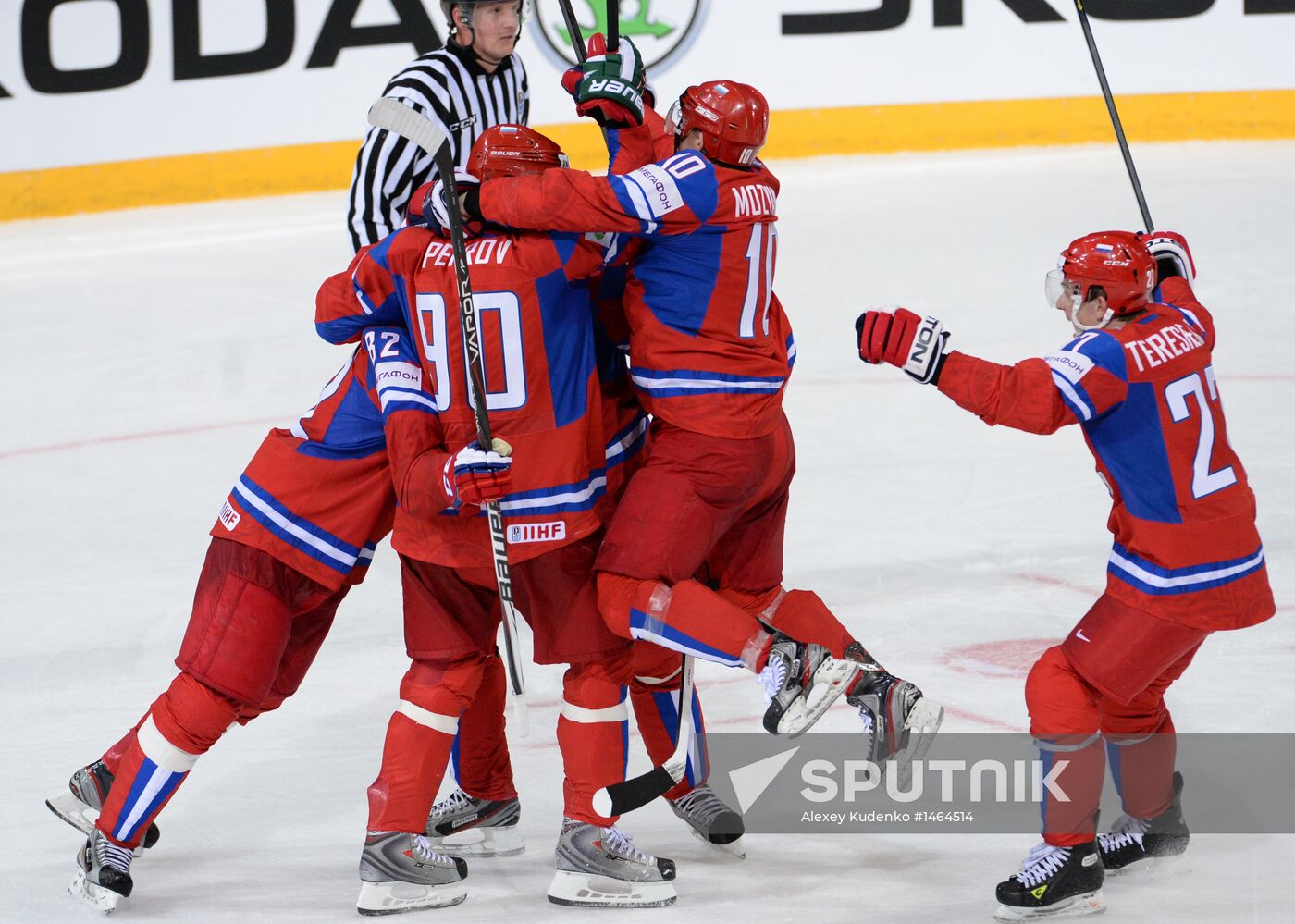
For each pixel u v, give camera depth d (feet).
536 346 39.27
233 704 41.11
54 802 43.11
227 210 138.62
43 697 56.49
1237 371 88.74
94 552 72.23
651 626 38.91
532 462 39.65
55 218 138.72
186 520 76.23
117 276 122.42
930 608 60.85
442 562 39.83
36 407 94.58
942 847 43.50
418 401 39.86
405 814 39.88
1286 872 40.45
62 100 137.28
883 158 143.13
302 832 45.83
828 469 78.13
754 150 40.24
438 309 39.50
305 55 139.33
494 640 42.32
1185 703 51.19
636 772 49.08
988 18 141.69
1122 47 141.49
